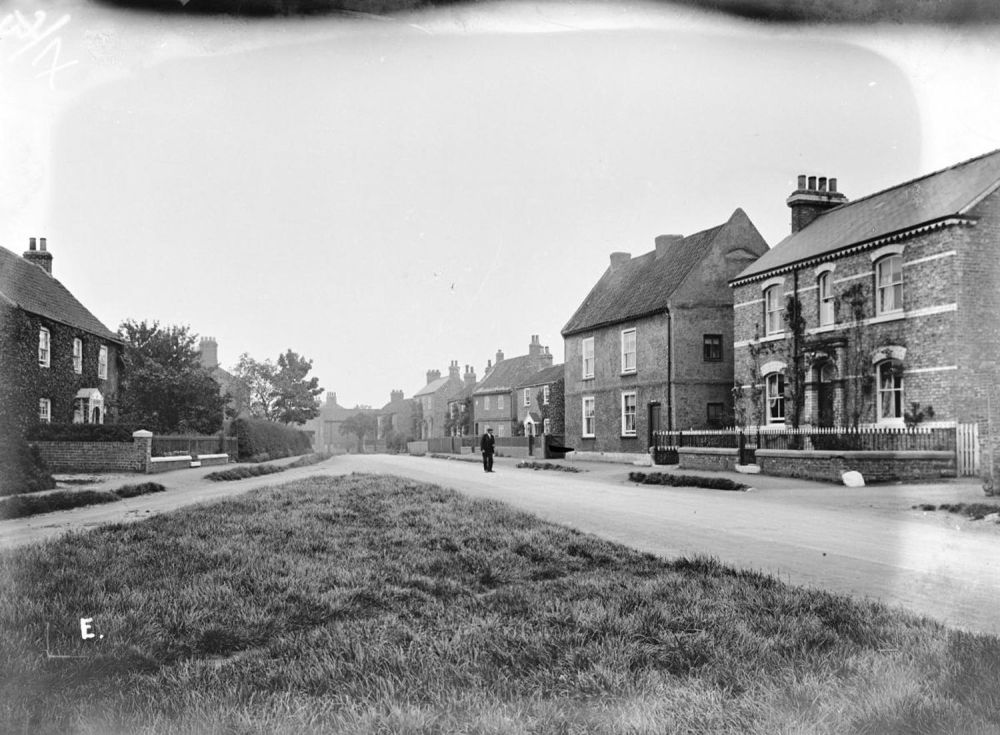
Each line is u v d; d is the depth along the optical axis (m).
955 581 5.44
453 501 10.70
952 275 15.10
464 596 5.04
